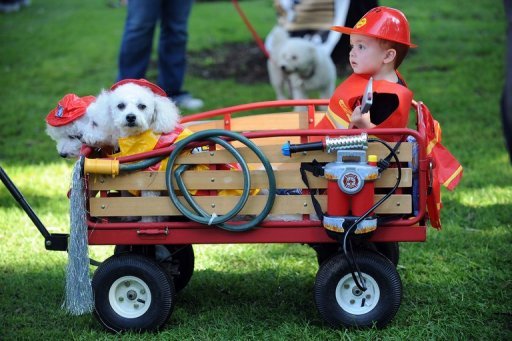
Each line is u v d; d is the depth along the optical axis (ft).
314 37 30.30
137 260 11.78
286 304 13.29
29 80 33.94
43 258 15.75
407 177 11.39
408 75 32.50
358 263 11.62
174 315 12.76
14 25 46.52
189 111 27.91
